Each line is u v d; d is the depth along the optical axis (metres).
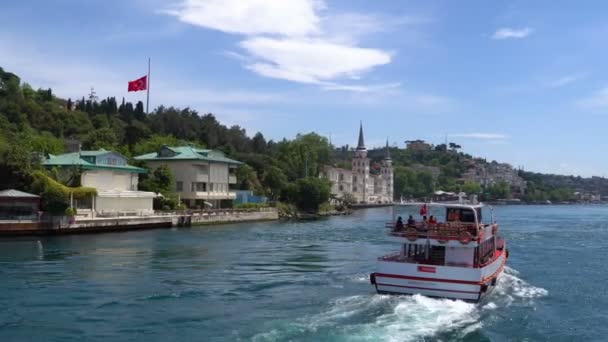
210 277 39.81
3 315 27.88
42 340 23.98
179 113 192.62
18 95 154.00
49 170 82.94
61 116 156.12
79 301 31.06
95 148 128.62
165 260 48.59
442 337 25.05
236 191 129.00
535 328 27.94
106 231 77.06
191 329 25.66
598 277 43.50
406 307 29.36
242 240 70.31
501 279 41.72
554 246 69.50
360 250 59.97
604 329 28.09
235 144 192.00
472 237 32.41
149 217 85.12
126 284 36.34
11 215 68.75
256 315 28.23
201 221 97.81
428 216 36.12
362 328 25.72
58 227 70.44
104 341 23.91
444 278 30.52
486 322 28.27
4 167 71.94
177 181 109.38
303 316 27.98
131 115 175.75
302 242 69.06
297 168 174.75
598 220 142.88
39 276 39.00
